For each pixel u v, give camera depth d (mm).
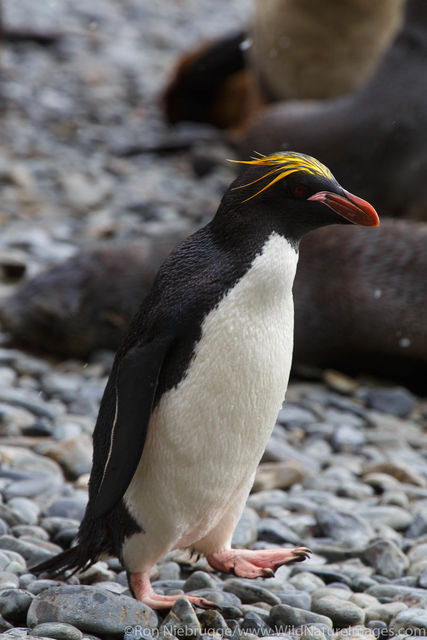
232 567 6355
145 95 29875
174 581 6645
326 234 12047
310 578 6863
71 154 23141
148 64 33625
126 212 19219
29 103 26906
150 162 23406
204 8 45375
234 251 5516
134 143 24266
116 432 5457
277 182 5465
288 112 17484
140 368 5418
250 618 5945
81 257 12672
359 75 20250
